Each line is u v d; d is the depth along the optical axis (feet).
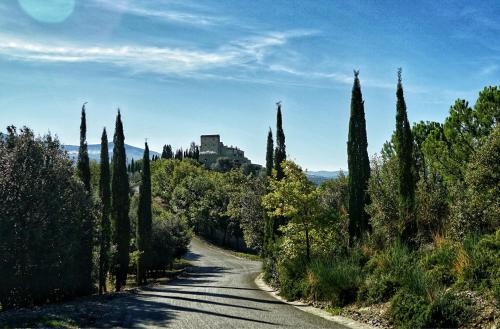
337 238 82.17
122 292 87.25
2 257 60.29
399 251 59.72
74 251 73.72
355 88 87.35
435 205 65.98
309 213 81.82
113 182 107.45
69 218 73.41
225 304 66.03
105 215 94.53
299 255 82.07
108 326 43.70
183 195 334.24
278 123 126.11
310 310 61.57
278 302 70.79
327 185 113.39
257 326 46.73
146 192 126.93
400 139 70.64
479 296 43.57
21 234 61.52
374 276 58.80
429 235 64.34
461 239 55.47
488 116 72.79
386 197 71.97
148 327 43.93
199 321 48.65
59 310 51.57
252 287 98.63
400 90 72.64
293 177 83.92
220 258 239.50
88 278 81.76
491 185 55.21
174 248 166.20
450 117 78.84
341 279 62.44
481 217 55.67
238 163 622.13
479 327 39.86
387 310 49.26
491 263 46.26
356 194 82.53
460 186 61.62
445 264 51.88
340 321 51.93
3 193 61.72
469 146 75.15
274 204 85.92
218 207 308.19
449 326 42.04
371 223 77.56
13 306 63.00
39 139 71.61
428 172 77.46
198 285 105.60
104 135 101.19
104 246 92.27
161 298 73.92
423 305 44.96
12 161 64.39
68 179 74.64
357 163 83.82
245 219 163.53
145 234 125.18
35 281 65.00
